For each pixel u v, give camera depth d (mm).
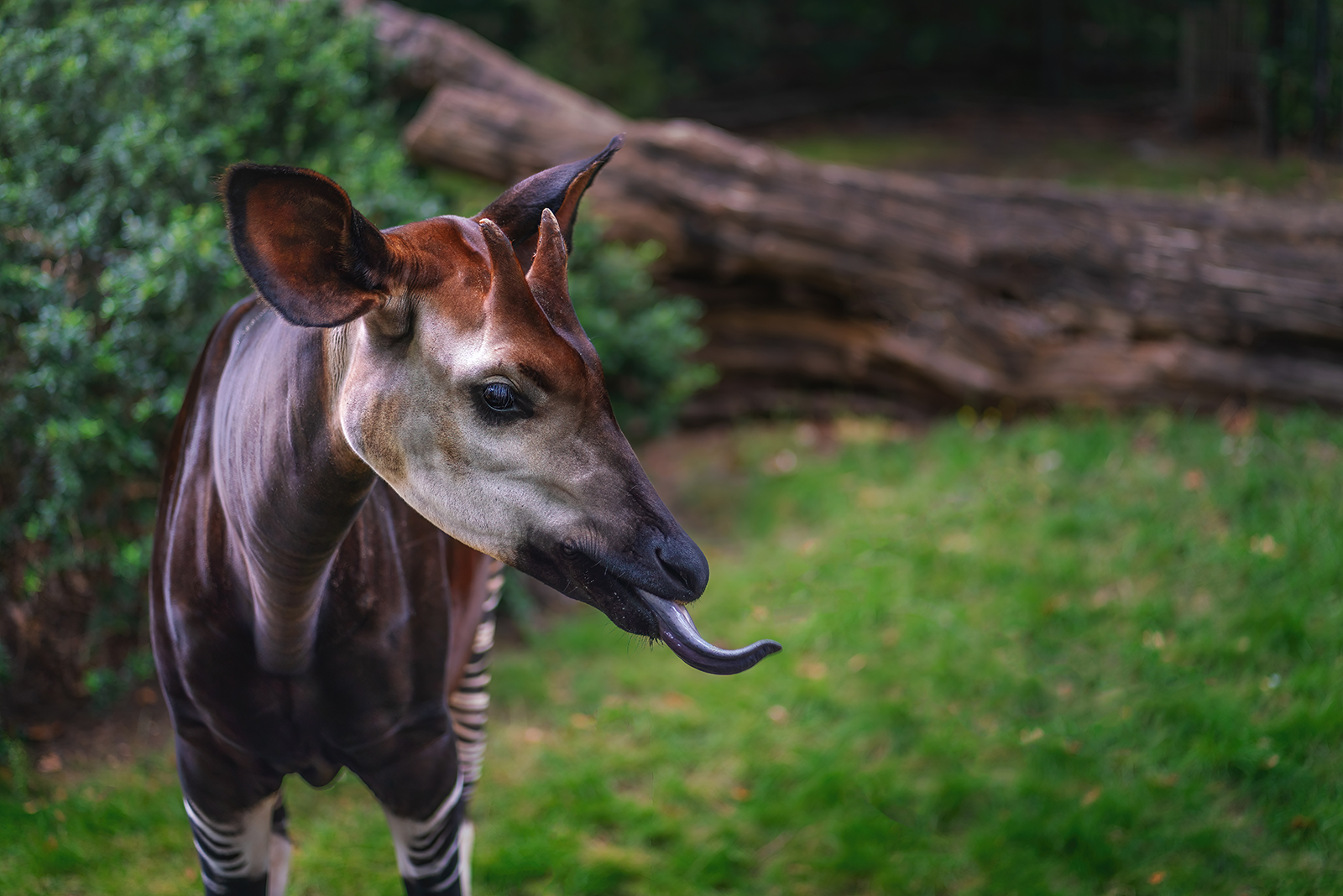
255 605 1671
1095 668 3629
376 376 1426
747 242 5320
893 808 3125
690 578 1380
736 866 2959
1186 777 3133
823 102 11203
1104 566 4109
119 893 2779
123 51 3627
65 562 3301
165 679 1847
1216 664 3588
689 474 5301
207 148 3652
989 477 4785
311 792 3213
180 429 1925
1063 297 5398
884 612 3988
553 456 1371
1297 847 2867
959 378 5391
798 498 4887
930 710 3520
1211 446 4801
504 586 4074
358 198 3869
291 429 1535
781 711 3582
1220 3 9078
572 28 9234
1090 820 2961
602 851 2996
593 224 4891
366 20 4766
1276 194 7438
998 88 11539
